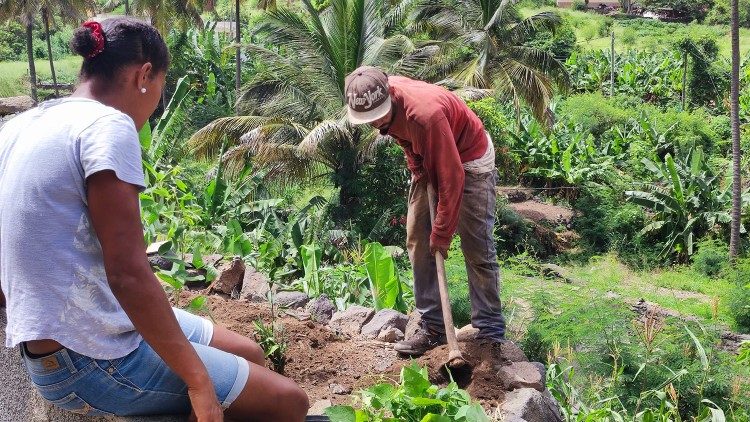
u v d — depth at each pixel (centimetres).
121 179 195
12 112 660
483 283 395
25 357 208
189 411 229
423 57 2139
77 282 201
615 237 2442
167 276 424
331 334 421
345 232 1831
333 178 2167
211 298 450
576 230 2522
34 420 245
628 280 2142
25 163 200
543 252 2348
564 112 3422
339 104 2159
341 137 2114
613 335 771
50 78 4884
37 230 197
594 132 3297
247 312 429
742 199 2458
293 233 698
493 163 388
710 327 1230
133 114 218
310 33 2142
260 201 971
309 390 361
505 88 2523
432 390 308
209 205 947
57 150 198
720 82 3875
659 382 751
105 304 207
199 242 613
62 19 3953
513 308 887
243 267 491
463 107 371
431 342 398
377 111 345
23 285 199
